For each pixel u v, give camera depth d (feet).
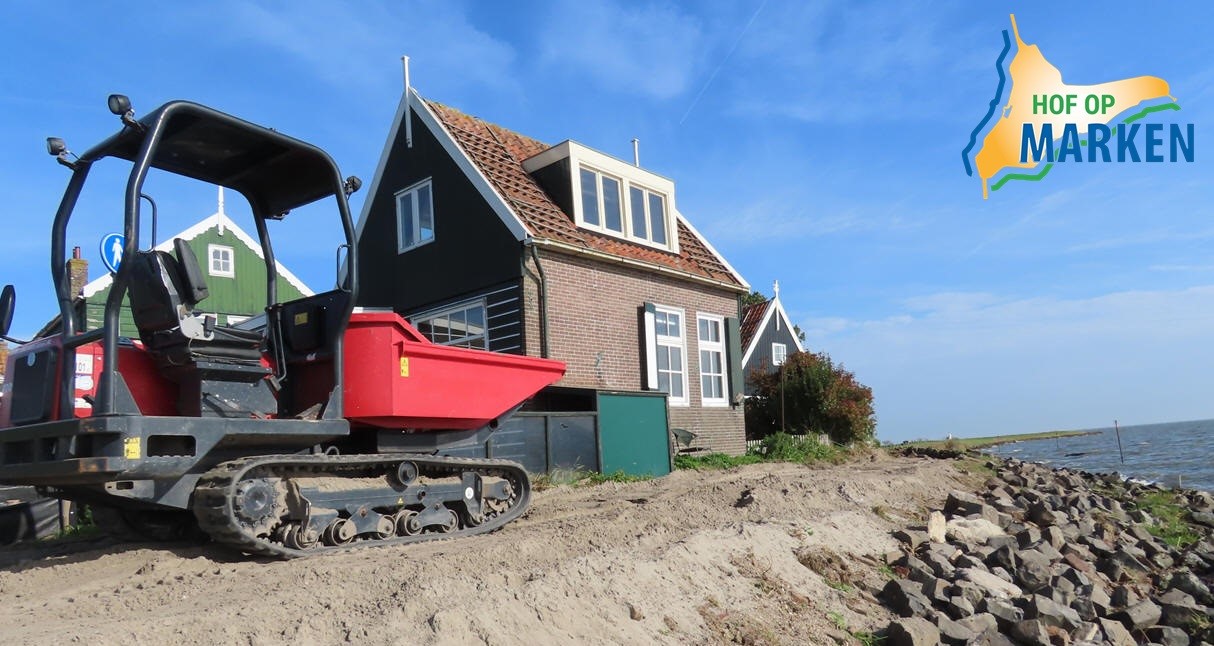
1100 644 24.84
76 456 17.34
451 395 24.04
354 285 21.35
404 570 17.24
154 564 18.34
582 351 48.70
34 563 20.11
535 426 39.29
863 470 47.14
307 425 20.22
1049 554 32.58
